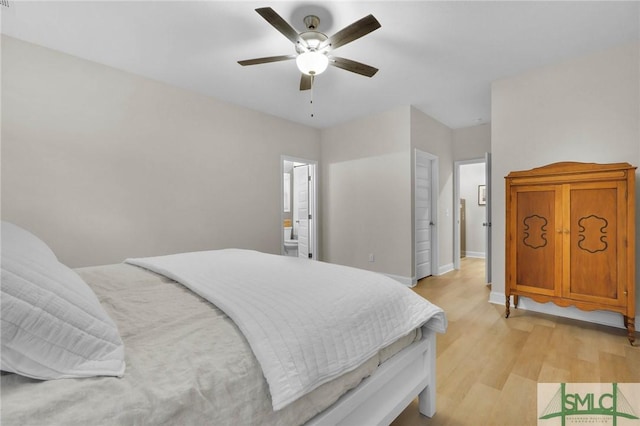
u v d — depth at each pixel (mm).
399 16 2121
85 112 2682
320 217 5062
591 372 1846
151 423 600
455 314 2885
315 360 897
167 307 1088
